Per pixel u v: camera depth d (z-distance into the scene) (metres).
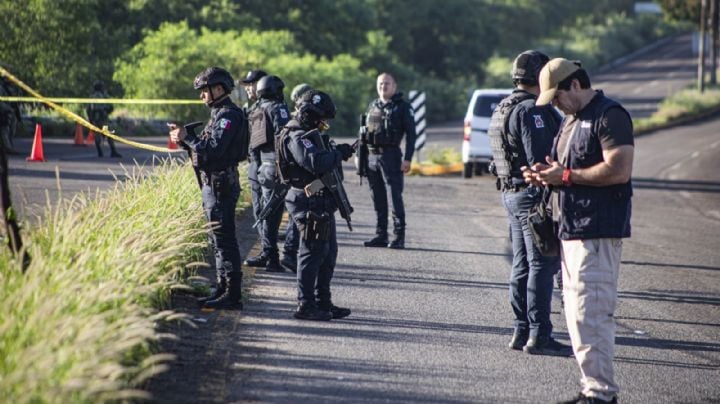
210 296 29.28
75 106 121.81
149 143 107.00
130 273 24.19
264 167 35.22
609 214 20.48
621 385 23.17
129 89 150.00
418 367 23.73
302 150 27.45
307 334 26.53
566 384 22.86
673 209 69.62
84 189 54.91
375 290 33.38
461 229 51.62
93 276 23.17
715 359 26.00
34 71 134.38
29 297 19.64
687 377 24.09
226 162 28.05
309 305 28.28
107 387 16.25
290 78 179.75
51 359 16.00
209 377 21.78
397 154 42.72
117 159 79.62
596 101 20.66
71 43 137.62
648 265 42.56
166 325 26.17
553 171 20.62
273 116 35.03
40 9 131.50
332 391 21.34
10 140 77.75
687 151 131.12
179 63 152.25
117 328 20.16
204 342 24.89
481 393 21.84
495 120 26.25
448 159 99.88
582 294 20.72
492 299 32.62
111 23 194.50
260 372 22.47
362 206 59.25
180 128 27.67
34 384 15.62
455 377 23.03
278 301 30.66
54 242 23.70
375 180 43.16
